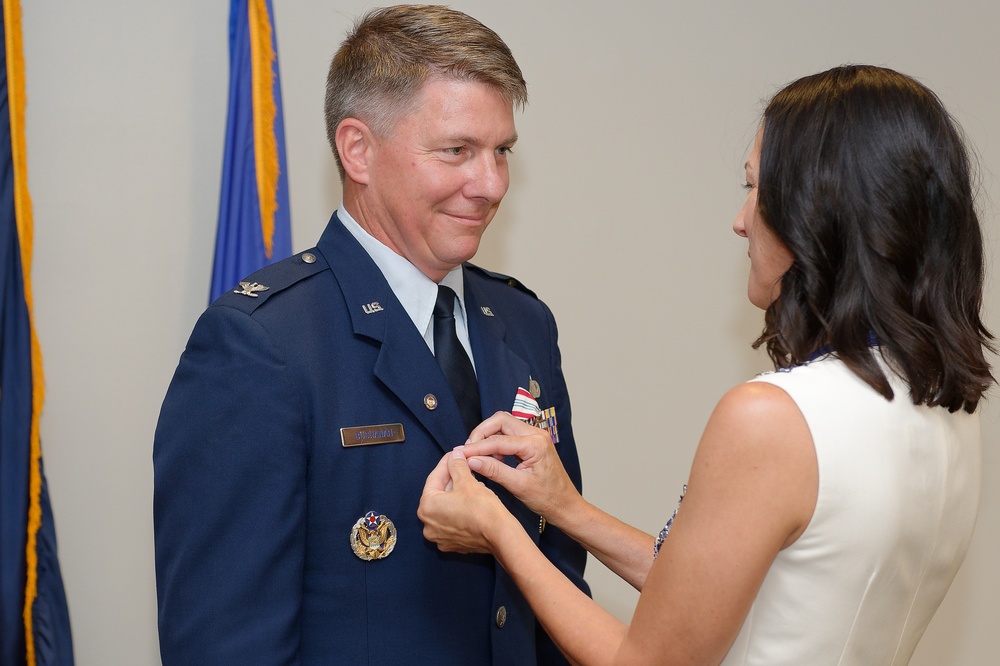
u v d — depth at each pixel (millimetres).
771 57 2389
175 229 1934
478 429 1219
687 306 2395
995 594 2592
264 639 1038
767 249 998
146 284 1921
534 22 2189
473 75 1178
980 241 928
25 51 1798
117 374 1914
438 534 1138
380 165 1218
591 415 2338
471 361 1328
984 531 2564
